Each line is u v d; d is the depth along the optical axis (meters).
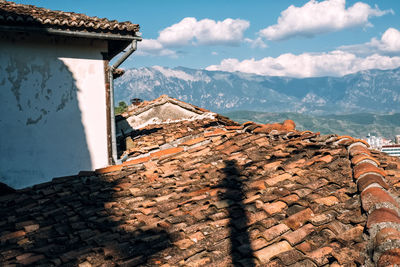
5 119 7.52
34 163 7.81
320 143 6.27
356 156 5.01
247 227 3.78
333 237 3.35
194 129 11.45
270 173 5.23
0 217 5.55
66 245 4.19
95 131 8.41
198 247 3.55
